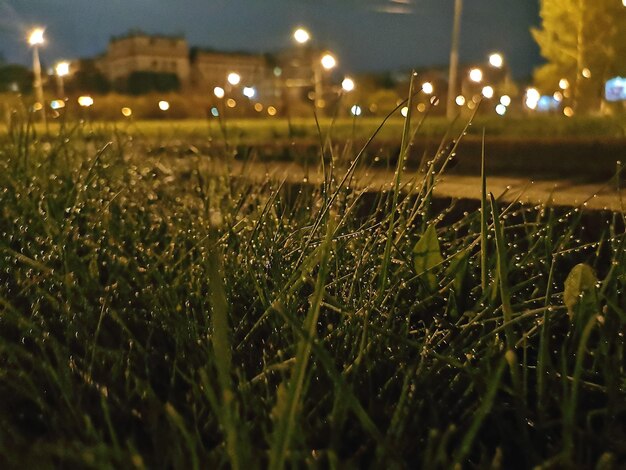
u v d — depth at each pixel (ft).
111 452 0.67
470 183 2.17
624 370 0.97
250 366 1.01
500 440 0.88
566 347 1.06
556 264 1.32
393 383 0.95
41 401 0.86
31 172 1.91
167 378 1.03
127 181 1.93
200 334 1.13
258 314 1.19
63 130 2.22
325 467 0.77
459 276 1.15
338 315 1.17
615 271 1.09
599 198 1.74
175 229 1.56
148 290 1.20
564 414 0.77
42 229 1.55
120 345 1.06
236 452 0.63
